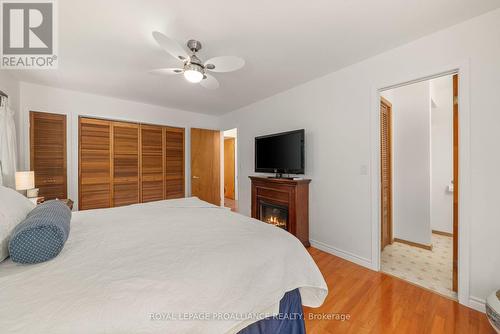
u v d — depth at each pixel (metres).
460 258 1.63
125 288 0.77
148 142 3.92
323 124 2.64
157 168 4.03
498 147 1.48
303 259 1.30
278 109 3.30
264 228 1.47
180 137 4.34
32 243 0.91
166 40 1.50
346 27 1.68
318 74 2.58
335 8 1.47
